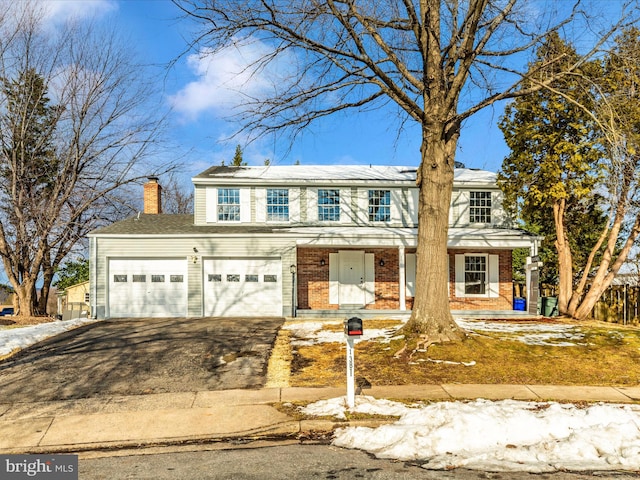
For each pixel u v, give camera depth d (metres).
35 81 22.28
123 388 9.93
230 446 7.07
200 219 21.66
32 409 8.71
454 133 12.65
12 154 21.86
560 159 19.56
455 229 22.06
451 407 7.76
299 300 21.27
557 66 13.83
